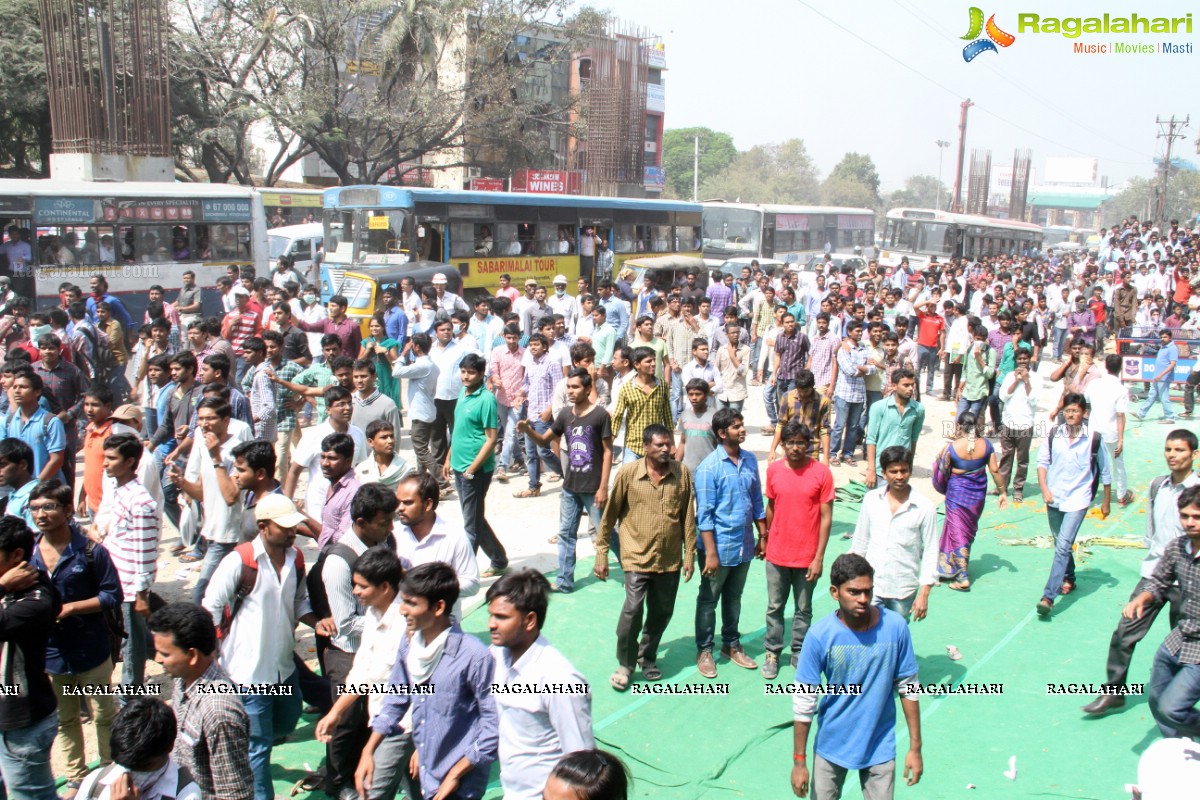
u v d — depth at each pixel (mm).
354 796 4797
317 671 6371
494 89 33031
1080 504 7410
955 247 37469
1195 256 35219
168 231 18656
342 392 6809
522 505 10273
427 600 4062
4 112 26828
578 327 13438
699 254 28891
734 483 6289
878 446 8938
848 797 5172
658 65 53625
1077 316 21219
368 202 19062
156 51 23188
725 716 5949
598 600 7633
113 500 5629
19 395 7172
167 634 3838
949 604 7867
